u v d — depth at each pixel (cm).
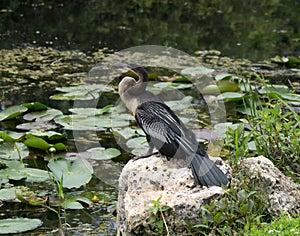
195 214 727
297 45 1900
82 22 2072
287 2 2486
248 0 2488
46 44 1825
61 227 868
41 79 1529
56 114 1283
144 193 764
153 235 729
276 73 1606
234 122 1270
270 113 1092
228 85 1427
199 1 2445
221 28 2077
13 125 1247
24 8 2198
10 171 1003
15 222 863
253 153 1038
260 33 2033
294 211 779
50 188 995
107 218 907
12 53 1728
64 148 1130
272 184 787
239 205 739
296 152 937
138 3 2370
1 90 1445
